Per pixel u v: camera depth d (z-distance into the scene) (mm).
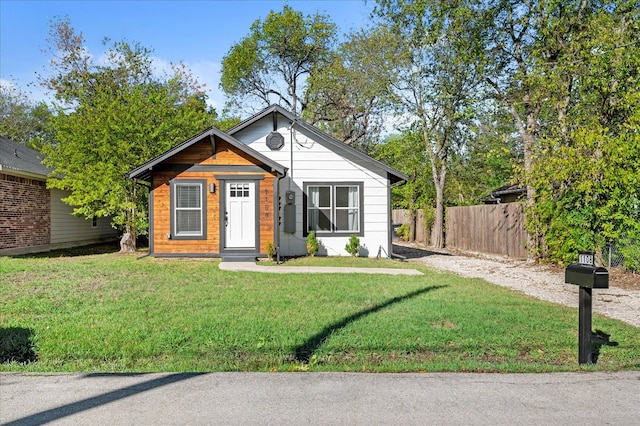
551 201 12586
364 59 25453
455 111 19875
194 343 5383
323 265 12562
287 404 3750
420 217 24984
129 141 15898
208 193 13820
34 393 3943
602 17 11930
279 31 34312
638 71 11180
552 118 15086
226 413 3572
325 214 15125
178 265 12094
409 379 4359
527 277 11500
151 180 13766
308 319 6391
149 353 5121
